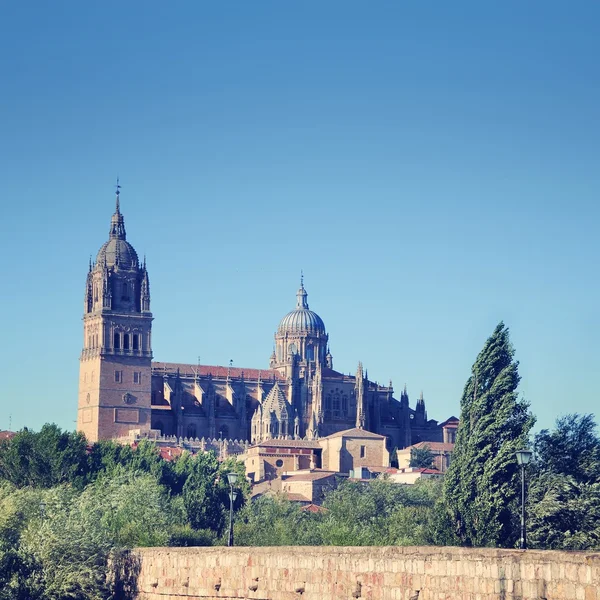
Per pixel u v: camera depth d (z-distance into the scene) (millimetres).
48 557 119500
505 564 74188
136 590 113500
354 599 84500
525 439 140375
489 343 150000
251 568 96250
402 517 190000
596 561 69062
